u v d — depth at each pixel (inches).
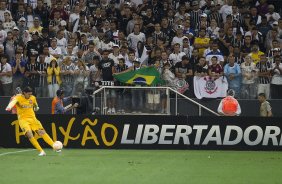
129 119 2064.5
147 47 2608.3
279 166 1585.9
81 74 2338.8
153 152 1955.0
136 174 1396.4
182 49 2588.6
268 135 2052.2
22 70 2343.8
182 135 2058.3
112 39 2682.1
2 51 2507.4
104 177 1341.0
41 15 2805.1
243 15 2856.8
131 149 2054.6
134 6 2918.3
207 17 2849.4
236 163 1648.6
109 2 2942.9
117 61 2492.6
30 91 1797.5
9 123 2079.2
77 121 2065.7
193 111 2343.8
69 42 2546.8
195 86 2362.2
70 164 1589.6
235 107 2269.9
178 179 1317.7
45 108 2343.8
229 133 2054.6
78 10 2785.4
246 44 2608.3
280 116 2149.4
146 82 2317.9
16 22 2780.5
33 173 1403.8
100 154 1872.5
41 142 2069.4
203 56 2532.0
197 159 1745.8
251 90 2336.4
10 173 1402.6
